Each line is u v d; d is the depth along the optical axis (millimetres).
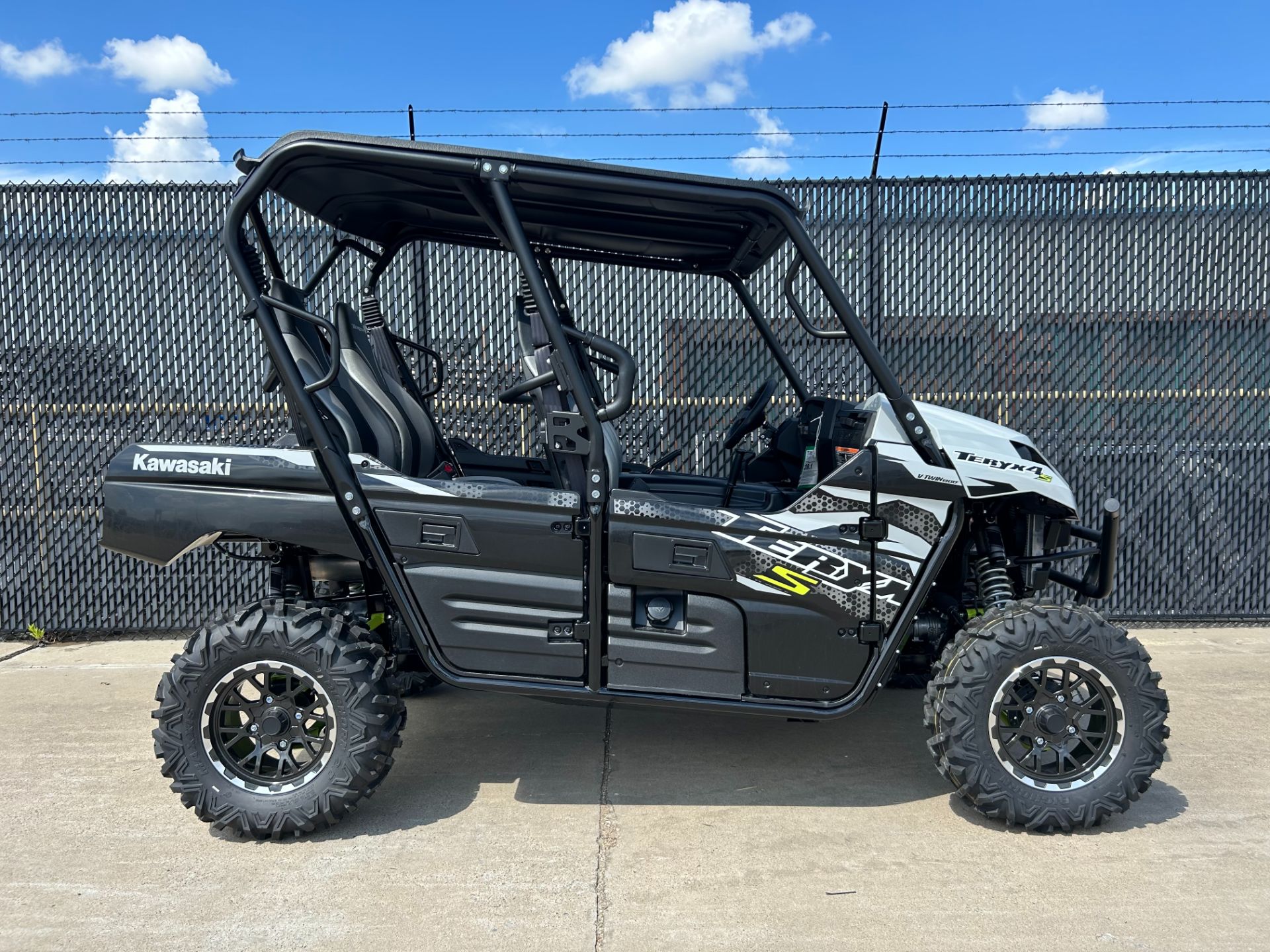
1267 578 4555
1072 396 4523
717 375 4582
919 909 2131
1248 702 3570
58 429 4473
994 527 2795
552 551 2521
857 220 4484
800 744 3193
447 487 2494
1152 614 4609
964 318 4508
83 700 3697
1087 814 2455
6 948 1980
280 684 2715
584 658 2568
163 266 4426
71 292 4414
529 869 2322
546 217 2840
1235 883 2244
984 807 2488
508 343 4531
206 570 4586
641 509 2488
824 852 2418
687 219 2812
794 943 1992
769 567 2525
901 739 3242
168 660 4258
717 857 2389
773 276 4520
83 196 4363
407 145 2344
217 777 2459
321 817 2439
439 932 2041
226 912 2125
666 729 3350
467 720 3455
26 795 2799
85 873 2314
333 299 4484
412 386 3244
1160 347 4484
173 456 2518
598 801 2740
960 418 2697
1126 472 4539
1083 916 2096
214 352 4480
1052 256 4469
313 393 2465
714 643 2562
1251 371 4465
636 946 1981
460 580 2523
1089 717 2525
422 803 2719
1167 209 4418
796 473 3348
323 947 1984
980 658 2451
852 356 4562
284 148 2354
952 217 4473
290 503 2500
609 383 4570
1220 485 4527
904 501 2545
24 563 4523
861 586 2555
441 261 4484
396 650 2881
